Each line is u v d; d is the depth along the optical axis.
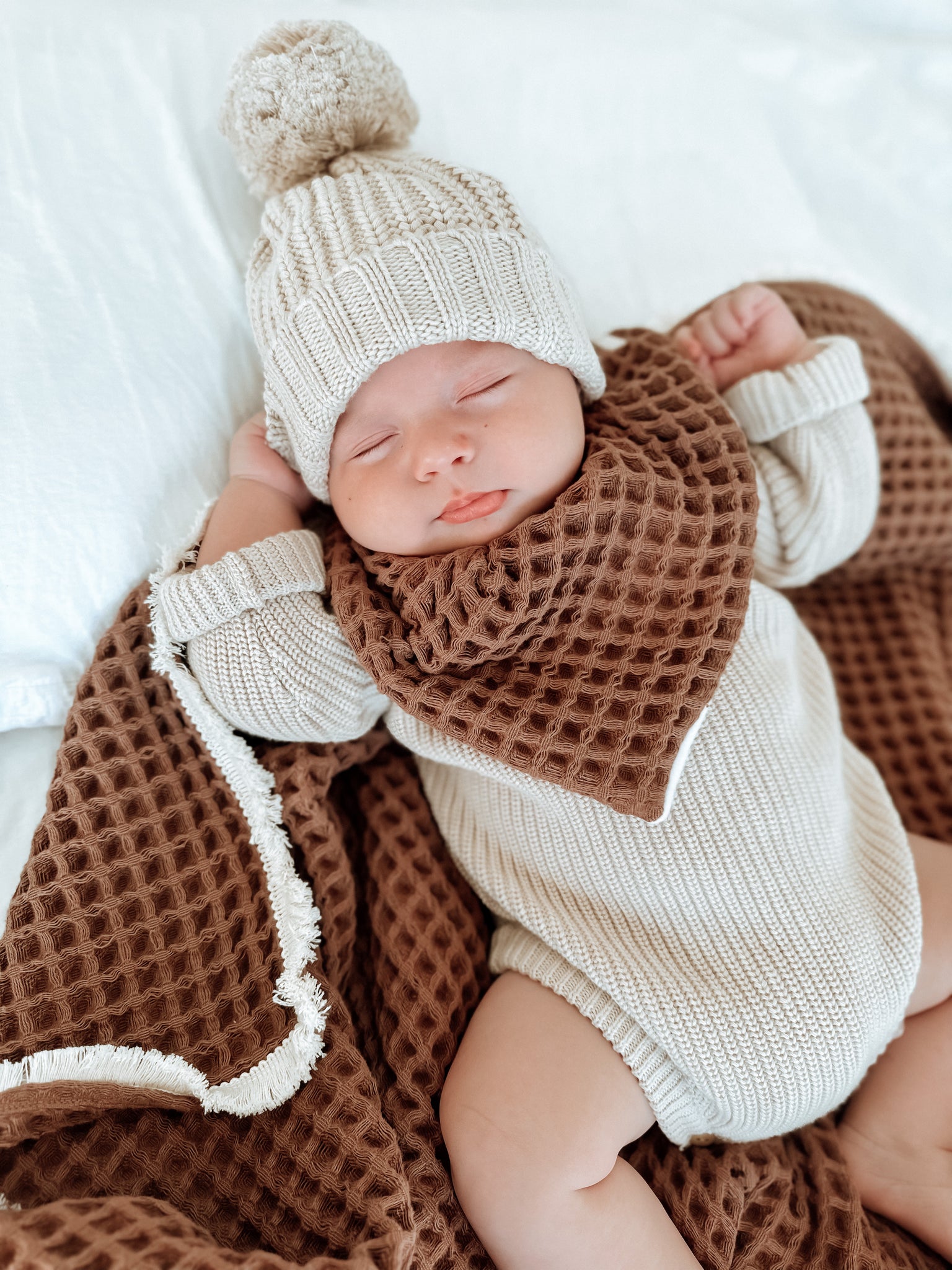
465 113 1.23
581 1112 0.78
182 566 0.91
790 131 1.43
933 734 1.12
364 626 0.86
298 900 0.84
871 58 1.46
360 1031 0.88
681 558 0.87
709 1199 0.81
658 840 0.87
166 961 0.80
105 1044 0.76
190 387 1.00
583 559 0.84
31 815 0.91
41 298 0.96
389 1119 0.80
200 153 1.09
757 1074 0.80
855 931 0.85
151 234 1.03
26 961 0.77
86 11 1.09
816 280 1.28
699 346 1.12
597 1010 0.83
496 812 0.94
